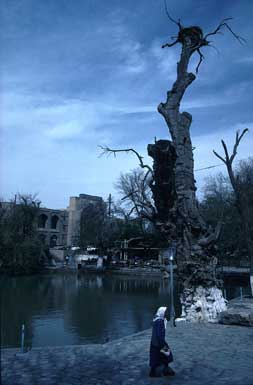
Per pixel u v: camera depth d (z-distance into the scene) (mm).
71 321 31531
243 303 26312
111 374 10078
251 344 13914
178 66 22719
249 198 39594
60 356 12422
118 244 89750
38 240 81625
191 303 19969
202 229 20531
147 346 14078
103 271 78125
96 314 34656
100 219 92500
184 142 21297
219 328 17547
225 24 23250
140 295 47781
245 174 53656
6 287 54688
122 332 27703
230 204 52938
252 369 10383
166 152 20562
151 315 34438
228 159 32938
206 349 13109
